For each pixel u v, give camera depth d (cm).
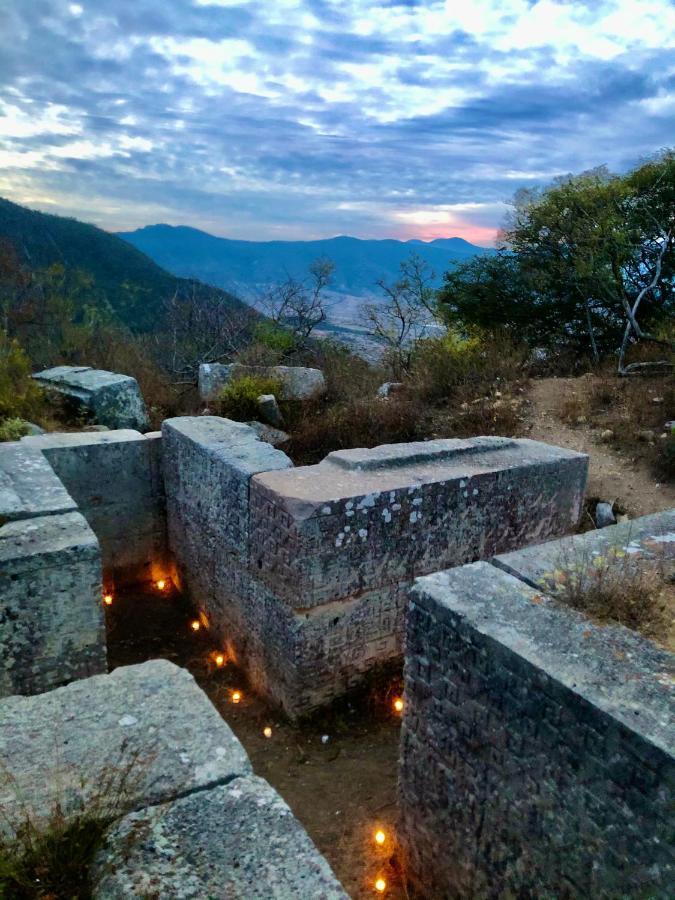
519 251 1165
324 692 474
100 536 652
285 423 1013
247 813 185
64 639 378
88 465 628
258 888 164
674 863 205
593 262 993
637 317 1107
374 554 464
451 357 1015
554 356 1116
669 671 247
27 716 218
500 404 860
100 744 206
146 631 609
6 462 504
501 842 278
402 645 502
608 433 757
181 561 657
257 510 479
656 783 209
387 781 416
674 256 1078
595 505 650
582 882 240
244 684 531
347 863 355
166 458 651
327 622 460
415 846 332
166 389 1183
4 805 182
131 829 178
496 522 523
